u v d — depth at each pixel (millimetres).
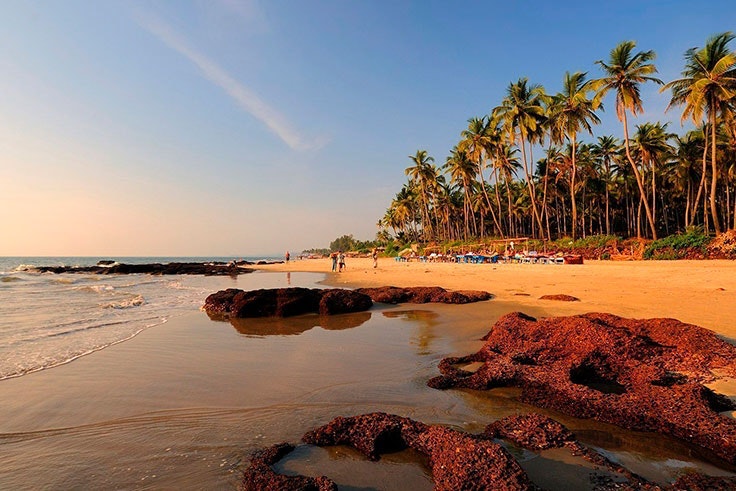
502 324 7465
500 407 4883
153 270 46312
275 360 7219
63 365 6922
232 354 7684
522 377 5465
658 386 4801
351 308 13289
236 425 4516
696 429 3850
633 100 34000
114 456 3873
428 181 67562
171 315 12672
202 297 18109
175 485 3377
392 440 3986
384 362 6984
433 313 12195
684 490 3086
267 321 11750
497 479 3016
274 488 3143
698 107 28641
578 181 55562
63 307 14250
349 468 3604
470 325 9859
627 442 3963
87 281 30859
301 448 3963
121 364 6992
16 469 3672
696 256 27219
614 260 31875
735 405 4461
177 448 4008
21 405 5145
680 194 53375
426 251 58469
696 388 4504
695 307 9719
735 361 5363
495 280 19641
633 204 58656
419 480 3410
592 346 5902
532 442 3801
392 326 10500
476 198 71625
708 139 40625
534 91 42969
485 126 51156
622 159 52500
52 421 4676
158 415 4812
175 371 6559
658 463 3564
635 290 13320
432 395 5324
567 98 40438
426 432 3893
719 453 3619
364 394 5406
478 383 5543
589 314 7727
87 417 4777
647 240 33312
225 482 3408
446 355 7355
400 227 95500
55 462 3785
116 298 17500
